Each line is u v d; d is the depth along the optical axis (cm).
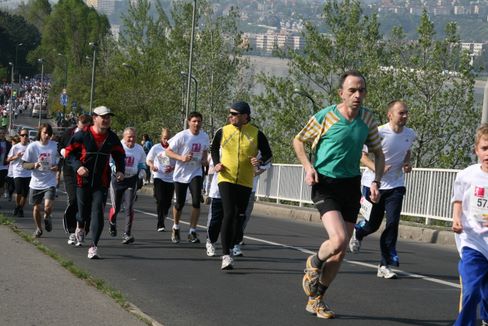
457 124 3344
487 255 670
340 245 747
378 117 3484
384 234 1077
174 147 1394
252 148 1094
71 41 11438
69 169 1286
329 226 755
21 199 1852
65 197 2773
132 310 754
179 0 5178
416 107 3316
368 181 1116
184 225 1777
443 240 1734
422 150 3362
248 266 1141
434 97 3362
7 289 815
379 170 807
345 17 3847
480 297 663
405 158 1082
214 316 798
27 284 845
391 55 3581
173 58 5200
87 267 1090
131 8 6619
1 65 16362
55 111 10788
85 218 1238
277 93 3872
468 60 3319
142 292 920
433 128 3322
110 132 1188
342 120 766
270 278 1041
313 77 3891
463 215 686
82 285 855
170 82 5172
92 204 1186
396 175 1082
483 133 682
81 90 7944
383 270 1073
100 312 727
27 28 17338
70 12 11556
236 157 1091
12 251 1076
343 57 3853
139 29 6600
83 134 1180
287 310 832
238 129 1095
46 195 1404
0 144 2250
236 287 966
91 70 7844
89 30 11506
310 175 761
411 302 897
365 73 3603
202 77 5044
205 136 1402
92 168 1177
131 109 5534
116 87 5700
